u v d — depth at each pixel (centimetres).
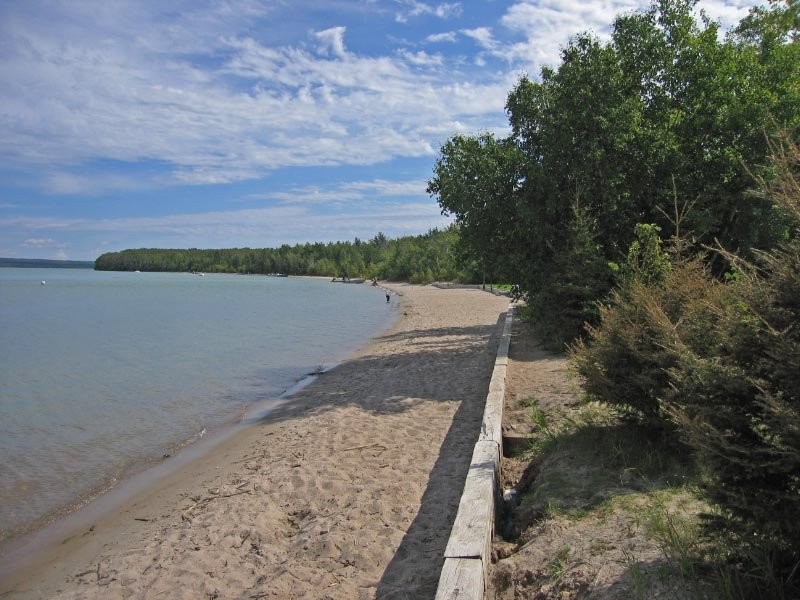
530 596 409
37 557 662
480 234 1538
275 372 1809
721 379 333
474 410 1051
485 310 3412
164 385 1652
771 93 1324
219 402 1424
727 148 1291
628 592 363
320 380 1614
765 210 1272
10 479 918
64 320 3719
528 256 1462
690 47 1379
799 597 320
